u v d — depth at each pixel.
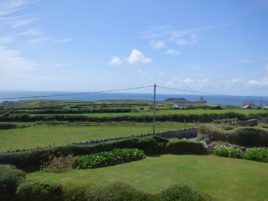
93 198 11.97
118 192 11.73
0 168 14.33
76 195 12.35
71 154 22.64
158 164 22.61
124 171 20.61
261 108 71.69
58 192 12.63
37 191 12.70
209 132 31.97
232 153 25.38
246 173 19.92
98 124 49.47
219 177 18.95
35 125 48.47
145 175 19.52
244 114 54.62
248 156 24.58
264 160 23.77
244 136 29.19
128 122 51.19
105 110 59.66
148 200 11.41
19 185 13.27
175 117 53.41
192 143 27.19
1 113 52.34
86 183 12.81
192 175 19.44
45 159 21.64
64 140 35.06
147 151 26.73
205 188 16.84
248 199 15.17
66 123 49.81
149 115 52.78
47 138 36.81
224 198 15.28
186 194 11.27
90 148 23.86
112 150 24.67
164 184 17.56
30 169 20.86
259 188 16.88
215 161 23.77
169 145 27.30
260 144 28.72
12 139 36.19
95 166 21.73
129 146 26.02
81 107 64.50
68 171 20.69
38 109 57.88
